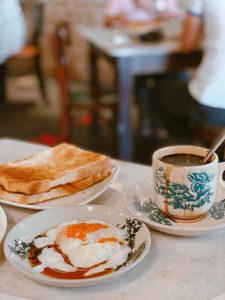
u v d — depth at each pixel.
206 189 0.80
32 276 0.66
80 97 3.22
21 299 0.66
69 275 0.68
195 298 0.65
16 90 5.00
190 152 0.87
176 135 3.07
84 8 5.05
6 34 2.12
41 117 4.20
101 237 0.76
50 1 5.01
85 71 5.21
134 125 3.85
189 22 2.53
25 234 0.79
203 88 2.23
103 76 4.97
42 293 0.67
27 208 0.91
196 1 2.46
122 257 0.72
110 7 3.46
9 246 0.74
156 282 0.69
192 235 0.80
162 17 3.52
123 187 1.01
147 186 0.95
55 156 1.05
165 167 0.80
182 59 2.72
